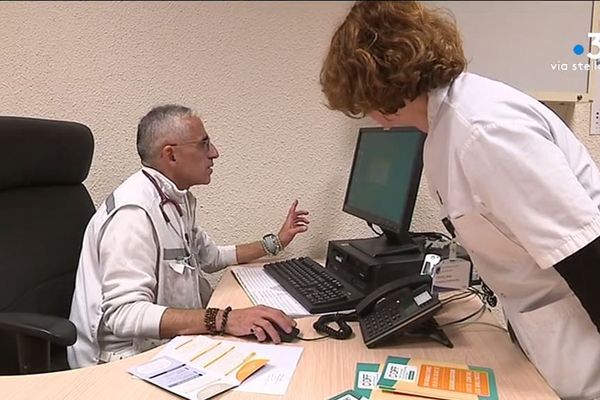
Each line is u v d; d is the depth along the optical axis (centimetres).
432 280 123
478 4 162
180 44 187
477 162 86
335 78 95
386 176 158
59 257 157
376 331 110
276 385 92
